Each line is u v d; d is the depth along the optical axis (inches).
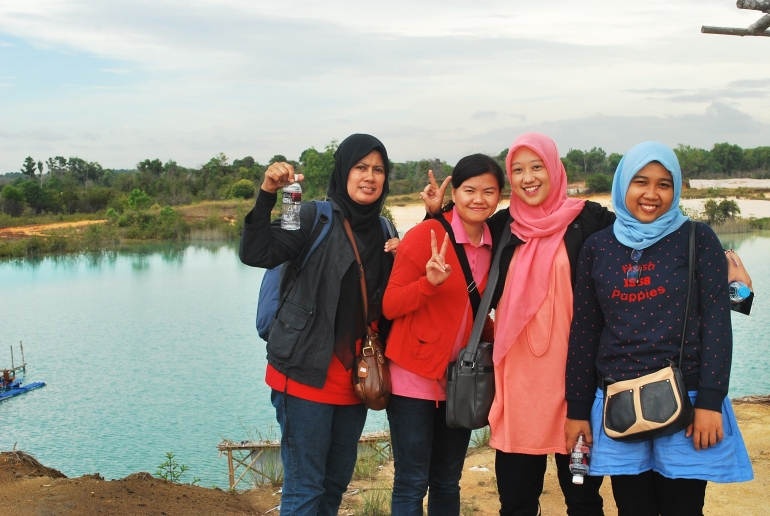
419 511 130.6
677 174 113.1
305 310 123.6
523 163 126.4
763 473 193.9
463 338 130.3
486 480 206.2
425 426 128.6
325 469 131.0
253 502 211.3
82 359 788.6
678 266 111.0
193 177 4013.3
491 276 130.1
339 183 129.4
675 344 110.3
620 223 117.1
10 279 1560.0
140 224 2620.6
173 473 281.1
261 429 507.8
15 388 665.6
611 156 3703.3
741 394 474.9
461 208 127.6
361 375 123.1
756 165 4057.6
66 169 5482.3
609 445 114.1
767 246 1544.0
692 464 107.7
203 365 741.9
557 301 125.0
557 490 190.7
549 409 125.4
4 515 164.9
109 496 180.4
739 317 776.9
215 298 1227.2
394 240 132.0
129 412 570.9
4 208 3228.3
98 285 1432.1
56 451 477.4
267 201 118.0
